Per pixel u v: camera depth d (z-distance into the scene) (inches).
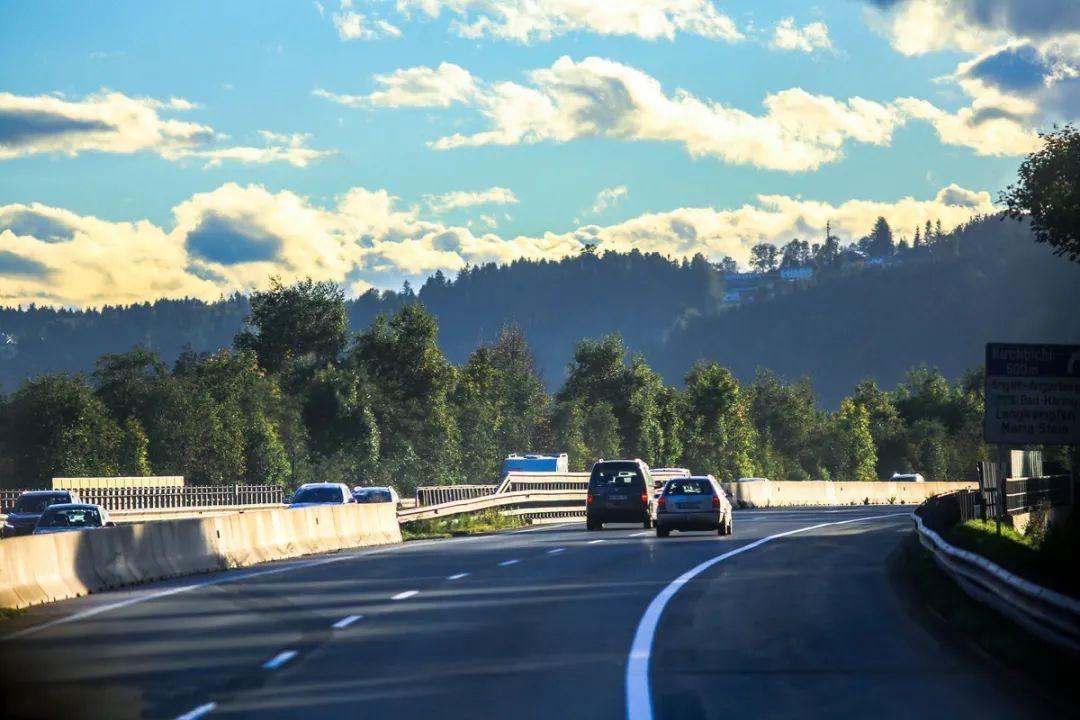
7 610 1985.7
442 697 1238.9
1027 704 1207.6
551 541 3924.7
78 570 2326.5
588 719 1130.0
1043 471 5802.2
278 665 1446.9
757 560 3026.6
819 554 3238.2
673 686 1298.0
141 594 2284.7
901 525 4926.2
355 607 2032.5
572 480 6668.3
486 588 2336.4
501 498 5541.3
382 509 4136.3
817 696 1242.0
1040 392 3031.5
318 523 3553.2
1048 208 4266.7
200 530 2849.4
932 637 1669.5
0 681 1354.6
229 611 1991.9
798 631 1729.8
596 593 2236.7
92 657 1523.1
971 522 3688.5
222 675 1381.6
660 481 7322.8
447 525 5002.5
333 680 1341.0
